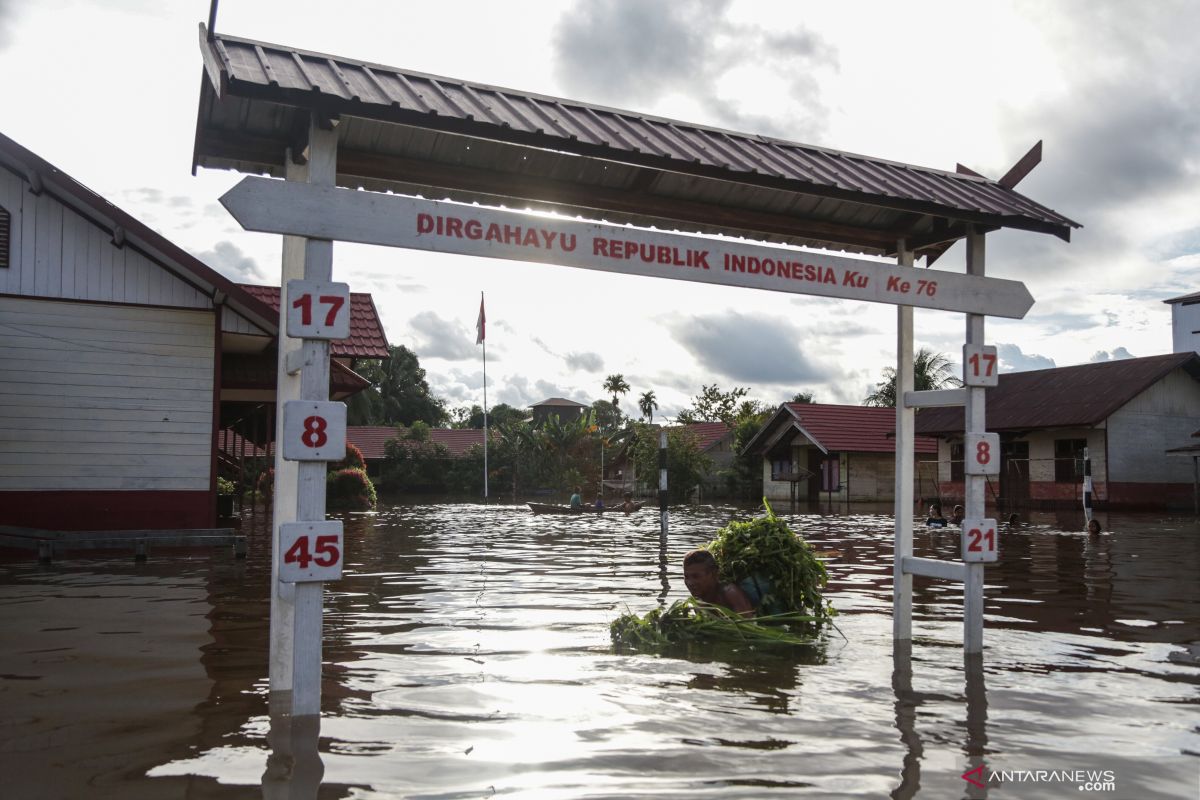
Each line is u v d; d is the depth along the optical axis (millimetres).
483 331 36938
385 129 5453
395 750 3578
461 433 63375
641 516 26547
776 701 4359
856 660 5387
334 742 3691
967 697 4461
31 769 3348
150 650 5668
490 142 5672
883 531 19562
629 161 5102
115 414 14219
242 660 5359
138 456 14297
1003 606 7840
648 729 3865
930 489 40500
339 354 20188
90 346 14133
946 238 6719
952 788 3158
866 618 7090
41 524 13750
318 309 4262
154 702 4359
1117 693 4562
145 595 8336
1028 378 39156
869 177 6074
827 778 3244
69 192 13516
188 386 14586
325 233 4391
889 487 41406
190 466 14539
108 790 3119
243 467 22625
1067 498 33750
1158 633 6402
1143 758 3510
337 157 5609
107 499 14094
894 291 5910
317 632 4168
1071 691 4594
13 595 8344
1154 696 4500
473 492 53219
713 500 45031
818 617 6613
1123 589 9039
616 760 3441
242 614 7168
